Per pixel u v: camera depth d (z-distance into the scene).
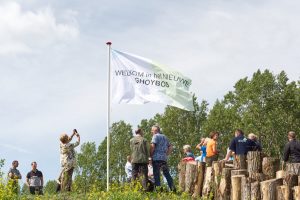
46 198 16.92
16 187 16.67
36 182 20.31
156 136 17.77
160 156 17.67
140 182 17.39
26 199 16.58
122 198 16.09
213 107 71.38
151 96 19.47
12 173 19.14
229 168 16.83
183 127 70.06
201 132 70.12
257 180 16.03
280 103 67.56
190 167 17.94
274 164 16.67
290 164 15.66
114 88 19.41
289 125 67.25
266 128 66.00
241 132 17.75
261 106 67.25
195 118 70.62
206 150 19.11
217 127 67.69
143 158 17.42
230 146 17.72
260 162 16.84
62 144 18.31
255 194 15.46
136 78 19.50
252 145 17.48
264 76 68.50
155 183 17.61
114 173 75.56
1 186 16.08
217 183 16.95
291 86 68.44
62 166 18.20
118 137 77.81
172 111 70.69
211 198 17.06
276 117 66.38
